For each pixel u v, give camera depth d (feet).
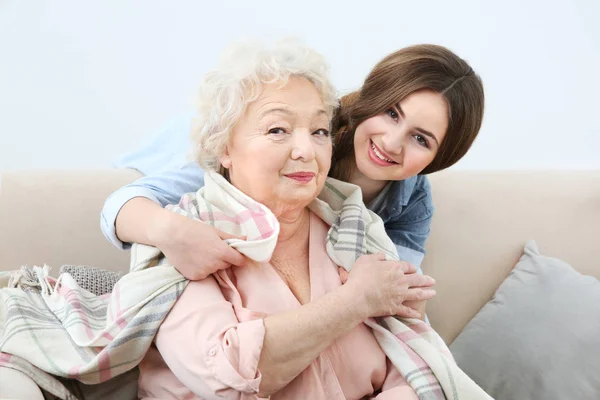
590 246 5.58
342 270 3.69
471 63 7.13
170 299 3.34
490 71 7.11
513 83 7.11
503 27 7.07
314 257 3.70
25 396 3.20
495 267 5.57
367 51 7.21
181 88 7.22
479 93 4.10
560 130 7.12
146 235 3.53
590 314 5.13
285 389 3.37
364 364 3.49
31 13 7.00
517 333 5.21
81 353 3.51
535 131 7.14
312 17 7.17
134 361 3.37
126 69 7.14
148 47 7.13
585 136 7.11
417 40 7.18
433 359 3.48
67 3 7.00
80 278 4.32
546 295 5.27
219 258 3.35
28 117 7.12
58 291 4.09
